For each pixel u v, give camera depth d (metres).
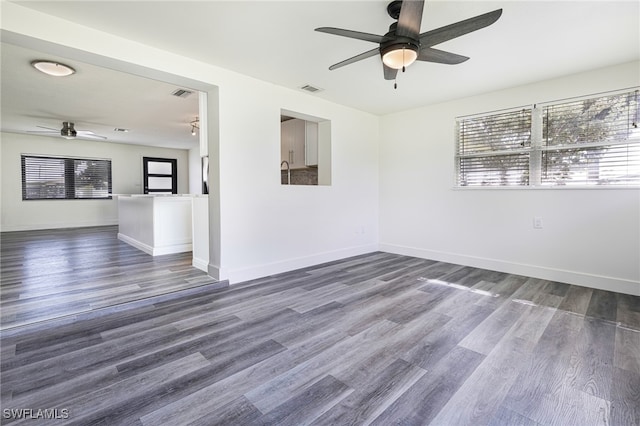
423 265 4.30
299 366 1.86
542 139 3.62
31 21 2.21
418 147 4.71
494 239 4.02
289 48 2.81
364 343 2.14
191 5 2.16
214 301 2.93
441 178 4.47
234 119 3.38
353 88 3.85
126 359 1.93
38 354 1.99
